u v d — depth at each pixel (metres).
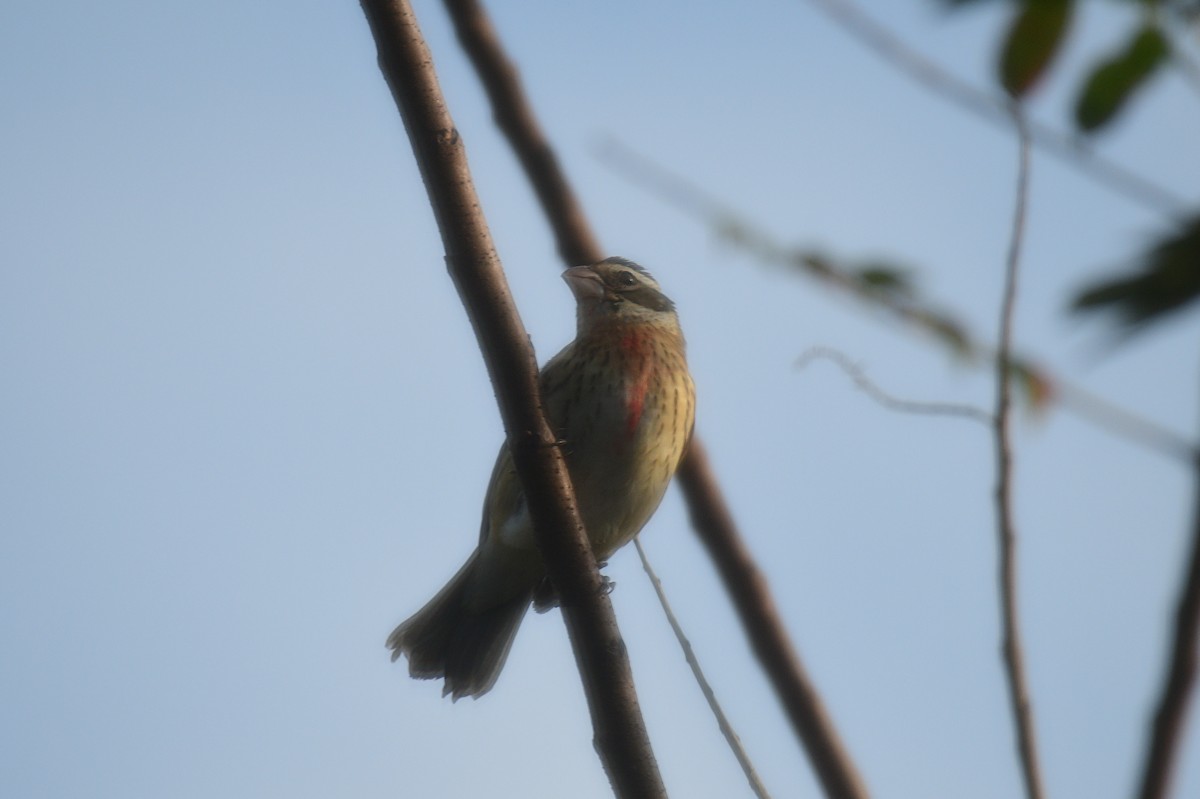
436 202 8.34
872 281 4.79
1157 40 4.37
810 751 7.63
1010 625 6.00
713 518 8.68
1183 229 3.61
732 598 8.38
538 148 9.73
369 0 8.09
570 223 9.73
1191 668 3.40
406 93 8.19
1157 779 3.40
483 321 8.47
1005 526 6.08
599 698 8.45
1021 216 5.96
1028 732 5.78
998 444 6.16
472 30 9.82
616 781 8.34
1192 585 3.39
